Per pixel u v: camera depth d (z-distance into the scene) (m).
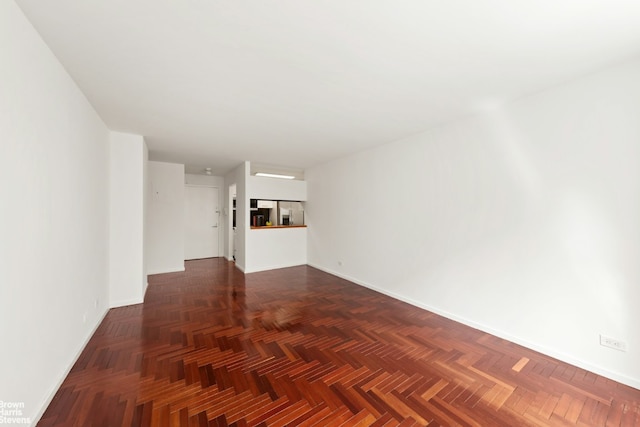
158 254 5.23
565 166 2.20
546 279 2.31
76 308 2.17
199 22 1.47
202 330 2.74
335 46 1.70
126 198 3.45
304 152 4.59
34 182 1.52
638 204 1.85
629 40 1.64
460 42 1.67
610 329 1.97
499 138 2.65
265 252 5.63
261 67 1.95
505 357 2.26
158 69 1.96
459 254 3.01
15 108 1.34
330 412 1.62
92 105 2.57
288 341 2.52
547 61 1.88
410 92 2.35
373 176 4.25
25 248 1.43
